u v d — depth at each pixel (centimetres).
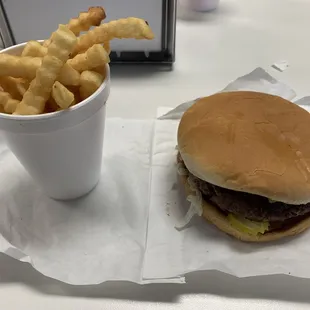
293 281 64
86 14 60
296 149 66
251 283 64
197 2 121
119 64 104
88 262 65
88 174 72
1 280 64
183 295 62
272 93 91
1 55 56
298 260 65
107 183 77
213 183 65
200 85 99
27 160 65
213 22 120
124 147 83
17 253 64
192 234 69
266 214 65
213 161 65
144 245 67
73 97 55
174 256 65
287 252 66
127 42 99
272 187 62
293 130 69
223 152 66
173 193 75
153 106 94
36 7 91
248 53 109
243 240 68
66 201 74
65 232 69
